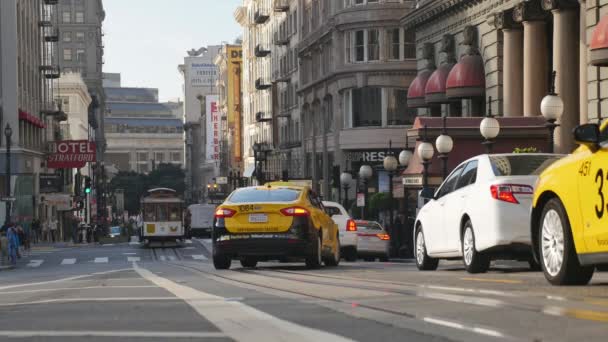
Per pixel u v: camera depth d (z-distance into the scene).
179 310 10.72
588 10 38.97
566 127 42.97
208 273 22.22
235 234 23.52
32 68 97.19
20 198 84.25
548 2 43.34
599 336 7.09
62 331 8.71
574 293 11.29
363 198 56.22
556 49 43.19
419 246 23.66
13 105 85.69
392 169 50.09
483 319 8.59
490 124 33.91
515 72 49.25
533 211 13.73
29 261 56.81
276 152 119.50
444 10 57.75
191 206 99.94
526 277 16.11
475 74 52.78
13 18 86.00
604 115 38.22
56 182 95.50
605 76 38.09
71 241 103.50
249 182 145.62
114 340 7.86
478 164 19.92
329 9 89.50
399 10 77.31
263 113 128.62
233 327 8.65
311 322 8.90
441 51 58.56
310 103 95.81
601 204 11.78
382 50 78.12
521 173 18.95
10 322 9.82
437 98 57.06
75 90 166.00
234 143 177.12
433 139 47.62
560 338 7.07
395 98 78.31
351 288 13.80
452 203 20.83
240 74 177.88
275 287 14.73
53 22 120.25
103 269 36.09
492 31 51.22
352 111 79.88
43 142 102.75
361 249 41.66
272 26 125.56
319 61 92.19
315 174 95.62
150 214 76.81
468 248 19.70
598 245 11.91
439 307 9.98
